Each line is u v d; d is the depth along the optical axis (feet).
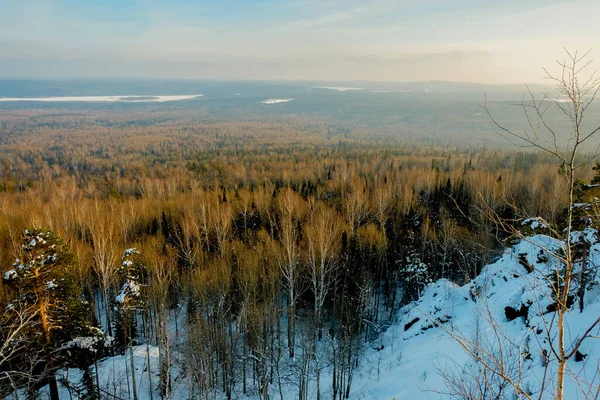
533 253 69.72
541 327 50.08
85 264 98.37
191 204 147.74
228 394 82.02
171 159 436.35
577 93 16.72
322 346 96.89
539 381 40.27
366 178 220.64
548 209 118.01
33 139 646.33
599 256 47.21
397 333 95.50
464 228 121.19
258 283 100.68
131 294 89.04
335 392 71.26
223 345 87.40
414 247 123.44
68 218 130.72
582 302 48.57
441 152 424.05
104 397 75.77
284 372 89.66
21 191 245.65
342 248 113.50
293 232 112.37
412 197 158.51
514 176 192.13
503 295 69.82
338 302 106.52
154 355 92.63
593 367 38.34
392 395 62.44
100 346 78.28
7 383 52.44
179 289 110.52
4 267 85.66
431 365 63.46
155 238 122.83
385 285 120.67
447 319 81.61
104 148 553.23
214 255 120.78
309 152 441.68
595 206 36.86
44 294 59.57
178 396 81.46
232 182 261.44
